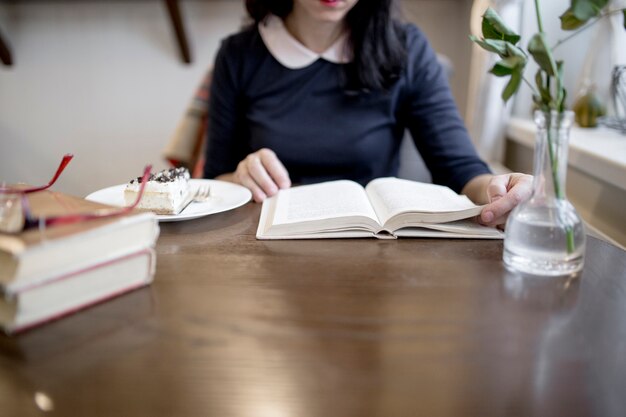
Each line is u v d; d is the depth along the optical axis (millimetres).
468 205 764
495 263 625
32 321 469
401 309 514
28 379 406
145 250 547
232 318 496
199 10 2201
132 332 471
